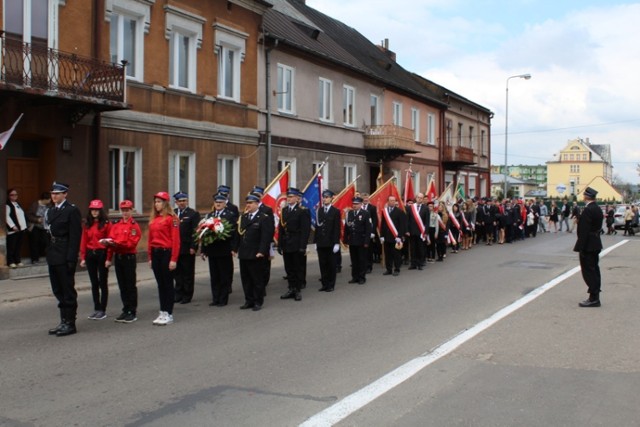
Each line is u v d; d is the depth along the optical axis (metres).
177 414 5.37
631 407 5.56
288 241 11.39
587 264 10.80
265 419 5.24
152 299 11.55
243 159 20.55
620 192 124.31
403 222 15.30
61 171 14.50
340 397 5.81
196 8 18.31
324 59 25.00
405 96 33.56
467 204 23.64
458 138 43.06
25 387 6.14
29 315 9.94
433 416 5.31
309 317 9.77
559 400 5.75
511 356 7.34
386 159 30.34
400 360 7.14
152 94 16.84
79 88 13.64
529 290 12.70
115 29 15.97
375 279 14.50
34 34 13.71
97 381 6.34
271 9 26.58
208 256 10.80
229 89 20.14
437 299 11.55
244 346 7.82
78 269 14.34
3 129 13.18
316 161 25.03
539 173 149.38
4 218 13.30
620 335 8.50
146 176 16.75
